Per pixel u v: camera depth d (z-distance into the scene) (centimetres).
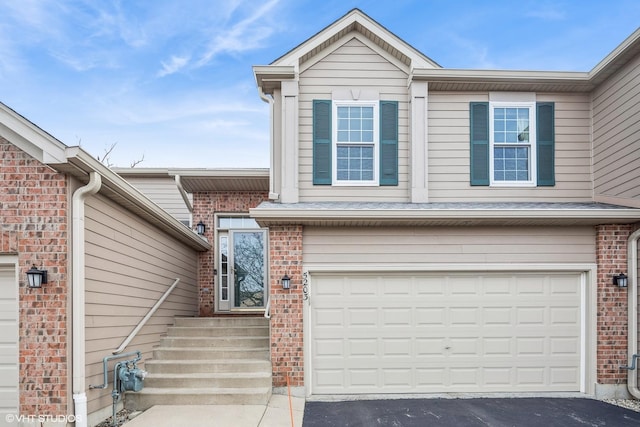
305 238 759
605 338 750
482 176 867
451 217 714
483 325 766
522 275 775
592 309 759
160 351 775
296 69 853
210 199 1148
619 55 761
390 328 760
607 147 830
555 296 774
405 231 765
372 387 751
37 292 545
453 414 647
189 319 892
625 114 782
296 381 728
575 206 789
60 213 551
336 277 765
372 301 762
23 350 541
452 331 763
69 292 547
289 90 853
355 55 880
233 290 1135
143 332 751
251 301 1138
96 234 598
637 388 727
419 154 852
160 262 844
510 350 765
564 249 769
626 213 716
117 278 659
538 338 768
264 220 727
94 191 561
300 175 859
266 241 1152
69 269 548
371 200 859
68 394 538
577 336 771
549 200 868
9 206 552
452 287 770
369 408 675
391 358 756
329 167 859
